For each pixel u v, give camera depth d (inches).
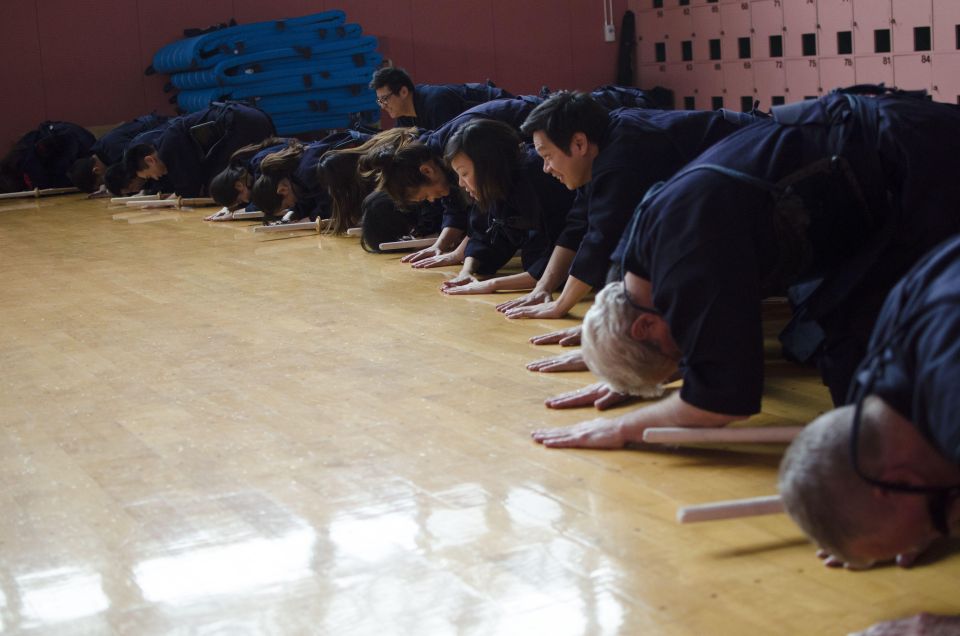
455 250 183.9
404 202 166.2
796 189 85.2
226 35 375.2
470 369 120.4
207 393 118.3
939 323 49.6
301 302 161.9
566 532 77.6
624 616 65.7
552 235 150.9
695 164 86.0
